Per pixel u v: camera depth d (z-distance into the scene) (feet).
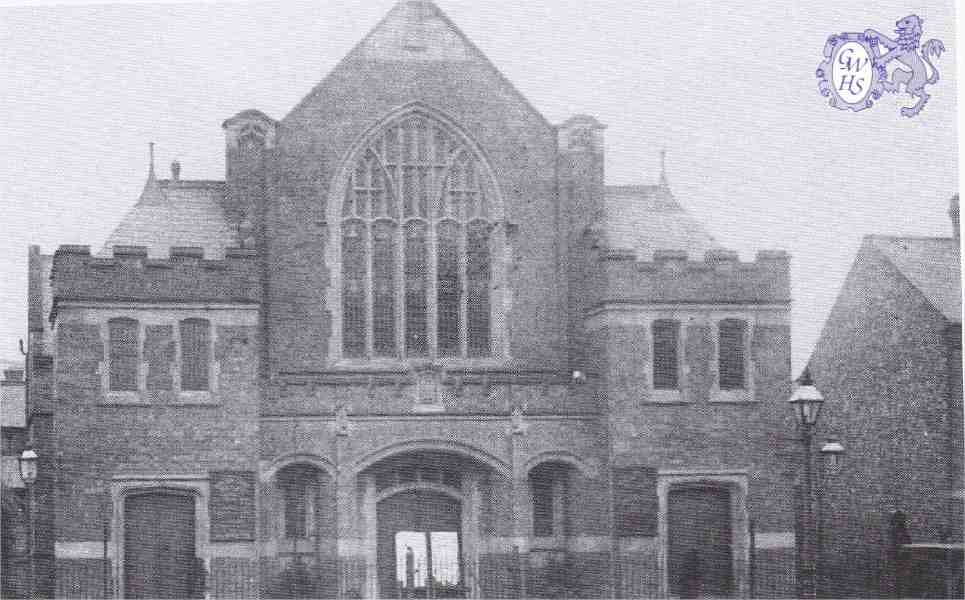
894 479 196.85
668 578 178.81
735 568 180.14
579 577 180.14
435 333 189.06
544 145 193.67
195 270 173.99
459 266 190.90
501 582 177.68
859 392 203.62
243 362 173.78
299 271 187.21
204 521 170.91
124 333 172.65
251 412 173.27
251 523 171.63
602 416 181.27
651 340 181.27
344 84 190.60
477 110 192.44
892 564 188.55
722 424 181.27
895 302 198.49
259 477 173.06
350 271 189.16
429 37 192.95
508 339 190.29
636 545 178.29
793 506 181.47
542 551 182.91
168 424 171.63
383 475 181.27
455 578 180.34
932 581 180.75
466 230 191.62
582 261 190.80
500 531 177.99
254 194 186.09
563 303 191.72
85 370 170.91
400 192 190.39
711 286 182.80
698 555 180.65
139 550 170.40
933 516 190.29
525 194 192.54
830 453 139.85
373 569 178.81
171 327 173.06
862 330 203.92
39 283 209.26
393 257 189.78
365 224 189.57
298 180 188.34
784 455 182.09
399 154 191.31
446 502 182.50
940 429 189.67
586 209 192.34
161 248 183.01
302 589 175.63
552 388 180.55
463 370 188.14
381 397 176.45
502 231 191.52
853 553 200.13
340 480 174.29
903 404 196.13
